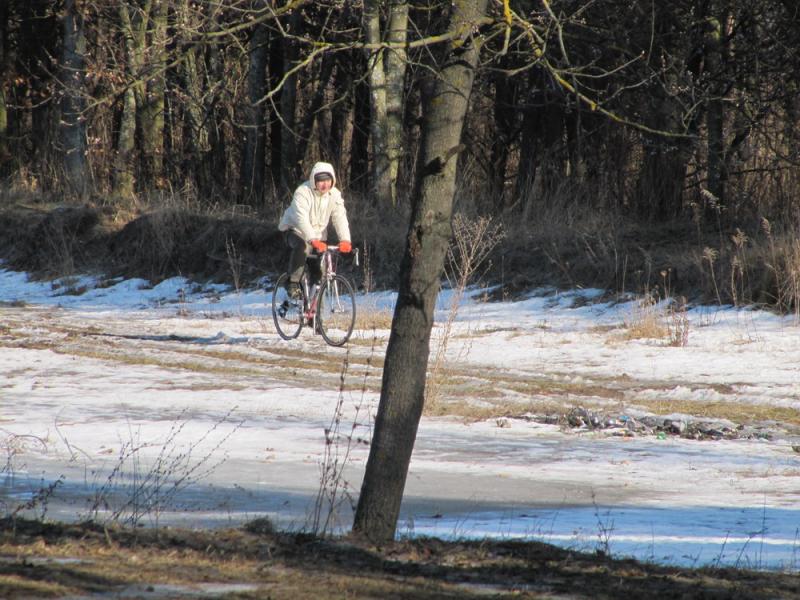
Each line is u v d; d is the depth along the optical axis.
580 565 13.79
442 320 54.75
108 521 16.55
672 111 58.91
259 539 14.66
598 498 21.05
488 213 69.94
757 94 62.59
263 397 34.19
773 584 13.04
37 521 15.33
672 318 50.03
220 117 85.44
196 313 62.06
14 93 107.06
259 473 22.80
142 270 76.81
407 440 16.84
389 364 16.95
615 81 63.00
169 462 23.81
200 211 81.69
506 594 11.87
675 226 64.75
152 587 11.29
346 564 13.36
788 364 41.19
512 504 20.28
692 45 61.91
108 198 87.75
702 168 64.12
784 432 30.44
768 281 51.66
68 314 62.25
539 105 70.06
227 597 10.97
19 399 33.72
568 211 67.25
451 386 36.69
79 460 23.89
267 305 63.66
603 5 55.03
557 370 41.28
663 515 19.12
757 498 21.19
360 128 90.38
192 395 34.56
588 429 30.39
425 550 14.48
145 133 88.69
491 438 28.59
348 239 44.88
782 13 61.50
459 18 17.05
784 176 64.75
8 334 50.75
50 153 96.00
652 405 34.47
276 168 94.62
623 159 70.81
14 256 83.50
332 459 24.73
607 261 58.59
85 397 34.16
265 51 83.56
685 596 12.15
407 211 71.88
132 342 48.28
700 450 27.36
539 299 58.19
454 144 16.89
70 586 11.15
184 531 15.09
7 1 103.25
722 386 37.53
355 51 84.44
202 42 18.95
